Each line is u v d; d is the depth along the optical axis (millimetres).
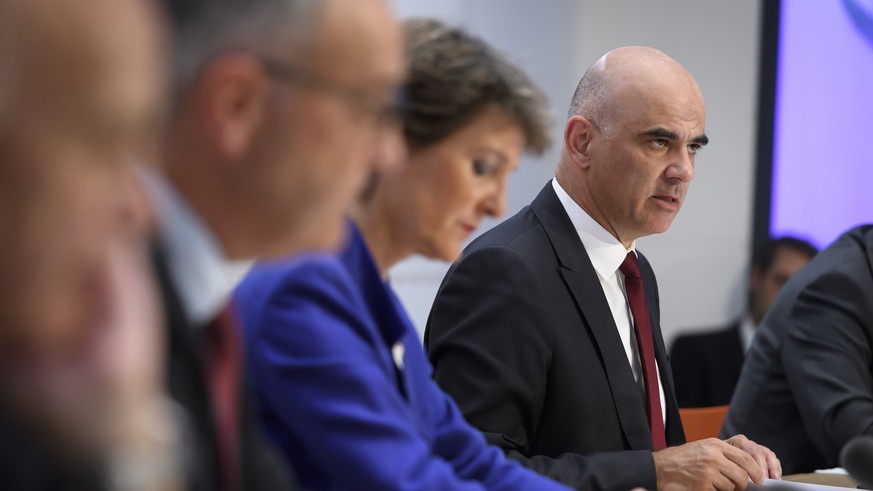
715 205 10289
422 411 3043
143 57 964
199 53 1571
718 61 10219
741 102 10375
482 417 4027
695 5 10016
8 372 990
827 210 10695
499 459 3172
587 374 4270
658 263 10023
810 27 10602
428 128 2625
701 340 9391
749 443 4488
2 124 918
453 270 4277
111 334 1018
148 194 1301
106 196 979
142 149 1028
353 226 2779
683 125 4551
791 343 5727
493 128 2656
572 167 4621
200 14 1576
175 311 1487
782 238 9820
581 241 4535
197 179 1599
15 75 910
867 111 10781
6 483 1001
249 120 1586
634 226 4582
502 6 8750
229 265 1696
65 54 917
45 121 926
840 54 10703
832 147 10703
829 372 5539
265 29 1575
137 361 1026
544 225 4492
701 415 5961
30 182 933
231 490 1589
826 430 5473
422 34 2648
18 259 947
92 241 983
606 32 9414
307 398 2533
